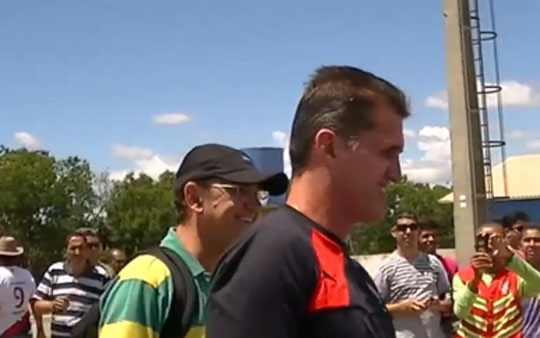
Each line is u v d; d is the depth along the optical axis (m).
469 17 9.73
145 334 2.72
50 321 7.80
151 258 2.84
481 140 9.63
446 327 6.93
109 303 2.78
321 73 2.01
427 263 6.89
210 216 2.96
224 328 1.79
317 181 1.93
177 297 2.77
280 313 1.77
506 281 6.38
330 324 1.80
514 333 6.34
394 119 1.97
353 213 1.94
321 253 1.86
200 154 3.03
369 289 1.93
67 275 7.65
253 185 2.97
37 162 69.06
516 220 7.96
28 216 67.94
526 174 26.58
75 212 69.19
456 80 9.60
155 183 66.25
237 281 1.81
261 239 1.85
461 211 9.48
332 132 1.92
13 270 8.21
